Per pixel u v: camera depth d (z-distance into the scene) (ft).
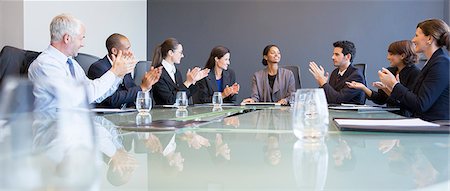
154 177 1.32
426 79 5.55
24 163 0.79
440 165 1.53
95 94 5.85
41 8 9.22
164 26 14.93
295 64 14.29
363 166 1.52
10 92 0.82
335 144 2.15
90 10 11.32
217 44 14.69
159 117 4.32
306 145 2.12
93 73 7.77
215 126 3.26
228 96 10.18
